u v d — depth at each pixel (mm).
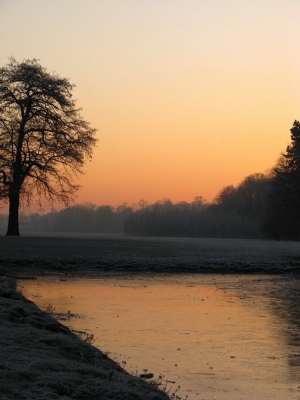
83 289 25391
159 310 19578
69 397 7938
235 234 122125
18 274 31938
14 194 47812
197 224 127000
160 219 134250
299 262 39062
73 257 38312
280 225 89312
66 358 10164
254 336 15312
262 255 42531
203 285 28344
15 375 8242
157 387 9891
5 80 48156
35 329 11875
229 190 146750
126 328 16062
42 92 48500
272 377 11406
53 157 48781
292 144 93375
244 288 27234
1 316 12523
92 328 15938
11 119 48188
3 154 47219
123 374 9828
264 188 126125
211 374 11531
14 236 49594
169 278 31578
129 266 36281
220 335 15406
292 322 17516
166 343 14250
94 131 50531
